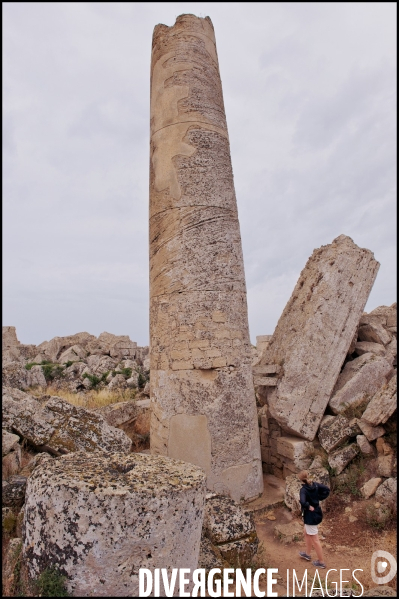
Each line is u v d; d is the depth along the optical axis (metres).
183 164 7.38
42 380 15.52
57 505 3.14
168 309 7.02
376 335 9.98
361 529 6.08
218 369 6.76
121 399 12.83
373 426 7.33
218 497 5.51
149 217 7.79
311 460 7.74
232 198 7.69
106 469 3.70
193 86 7.74
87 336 25.08
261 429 9.16
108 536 3.05
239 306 7.24
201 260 7.04
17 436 6.42
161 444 6.78
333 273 8.94
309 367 8.28
